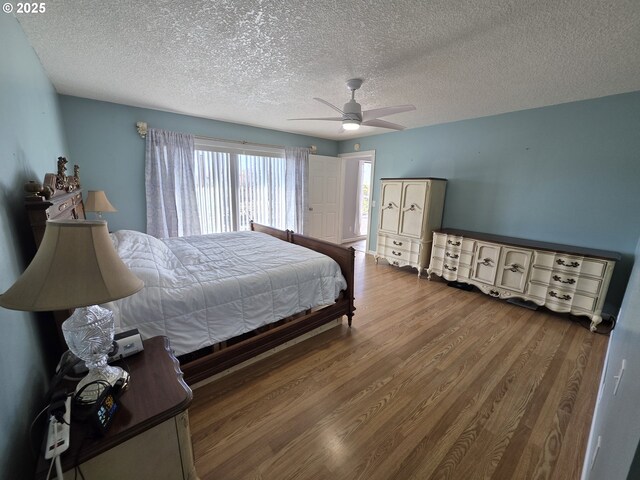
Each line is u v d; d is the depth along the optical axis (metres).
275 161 4.90
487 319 2.80
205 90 2.81
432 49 1.88
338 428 1.52
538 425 1.54
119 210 3.51
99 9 1.49
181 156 3.80
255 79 2.48
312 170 5.30
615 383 0.93
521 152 3.29
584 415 1.61
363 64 2.12
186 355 1.80
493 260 3.24
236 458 1.34
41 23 1.60
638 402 0.47
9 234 1.06
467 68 2.16
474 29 1.64
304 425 1.53
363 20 1.58
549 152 3.07
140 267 1.74
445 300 3.27
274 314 2.11
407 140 4.50
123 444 0.82
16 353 0.95
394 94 2.77
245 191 4.61
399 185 4.18
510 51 1.88
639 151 2.55
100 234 0.88
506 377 1.94
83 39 1.81
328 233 5.82
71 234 0.82
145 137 3.54
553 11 1.44
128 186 3.54
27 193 1.19
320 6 1.46
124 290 0.87
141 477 0.88
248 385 1.84
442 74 2.28
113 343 1.12
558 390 1.81
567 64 2.04
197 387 1.82
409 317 2.84
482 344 2.35
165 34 1.76
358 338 2.43
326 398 1.73
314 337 2.44
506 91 2.63
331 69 2.23
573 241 2.99
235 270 2.12
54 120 2.50
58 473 0.71
